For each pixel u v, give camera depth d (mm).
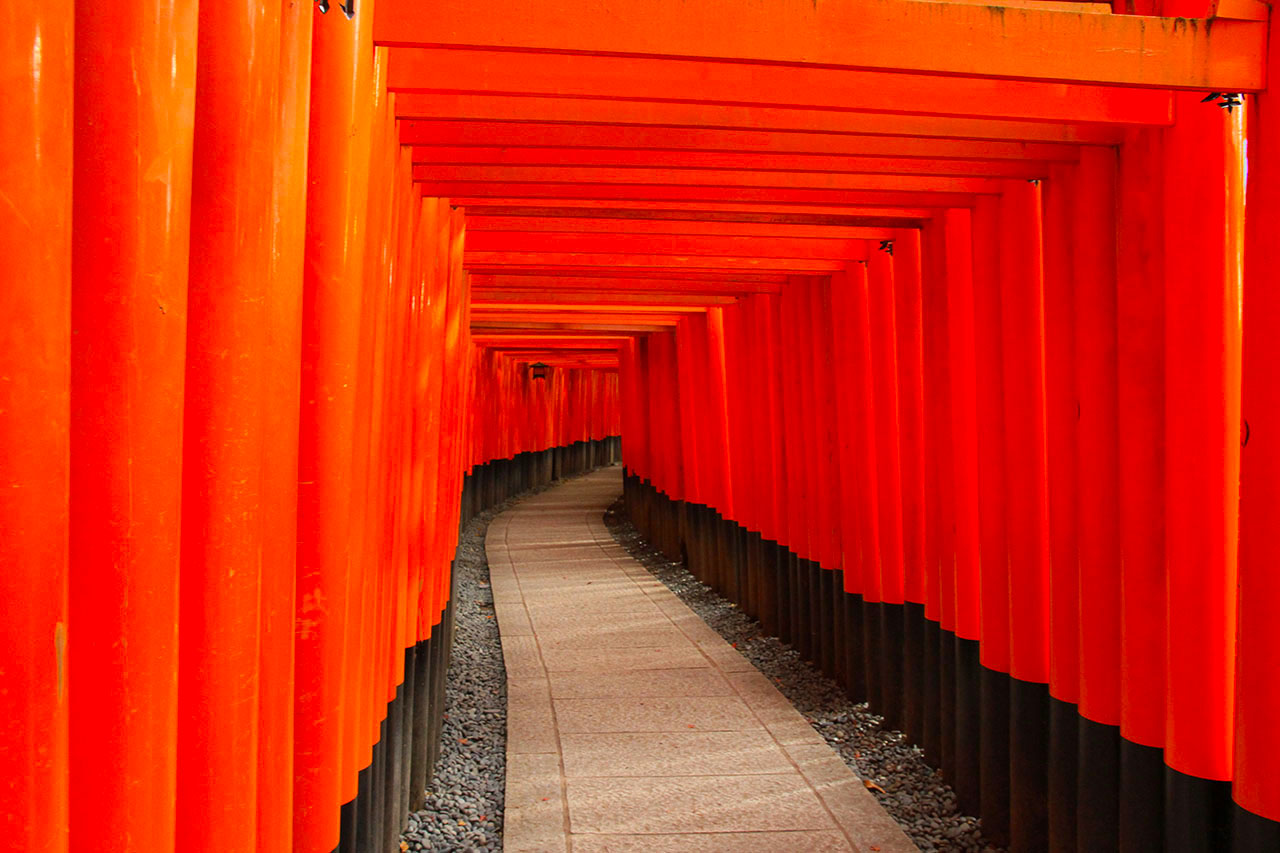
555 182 4266
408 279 3660
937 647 5496
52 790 1205
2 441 1138
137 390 1336
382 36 2469
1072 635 3900
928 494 5430
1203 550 3137
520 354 19844
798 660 7934
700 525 11562
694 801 5012
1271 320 2766
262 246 1683
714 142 3664
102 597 1331
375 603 3180
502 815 5020
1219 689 3148
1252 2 2727
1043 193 3965
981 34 2646
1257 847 2822
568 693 7016
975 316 4543
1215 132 3043
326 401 2252
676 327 11953
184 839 1629
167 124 1354
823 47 2566
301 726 2301
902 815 4938
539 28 2486
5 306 1131
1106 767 3646
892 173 3982
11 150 1123
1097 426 3617
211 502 1621
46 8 1148
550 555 13844
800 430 8008
